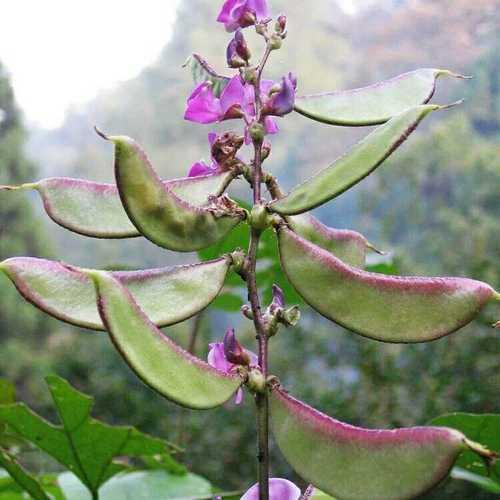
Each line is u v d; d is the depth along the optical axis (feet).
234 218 0.93
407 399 4.99
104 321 0.79
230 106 1.02
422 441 0.72
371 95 1.04
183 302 0.90
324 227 1.03
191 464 5.22
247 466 5.23
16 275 0.91
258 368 0.89
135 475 1.82
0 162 12.68
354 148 0.90
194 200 0.97
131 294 0.84
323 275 0.88
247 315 0.98
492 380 4.82
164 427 5.42
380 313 0.86
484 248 6.70
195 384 0.81
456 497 4.11
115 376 5.86
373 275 0.87
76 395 1.49
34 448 1.97
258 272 2.26
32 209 12.32
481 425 1.40
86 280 0.92
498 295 0.85
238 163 1.00
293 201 0.91
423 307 0.86
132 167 0.86
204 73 1.05
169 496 1.76
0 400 2.08
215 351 0.96
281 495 0.95
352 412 5.00
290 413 0.83
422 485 0.72
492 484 1.69
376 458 0.75
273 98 0.99
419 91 1.04
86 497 1.76
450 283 0.86
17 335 10.02
